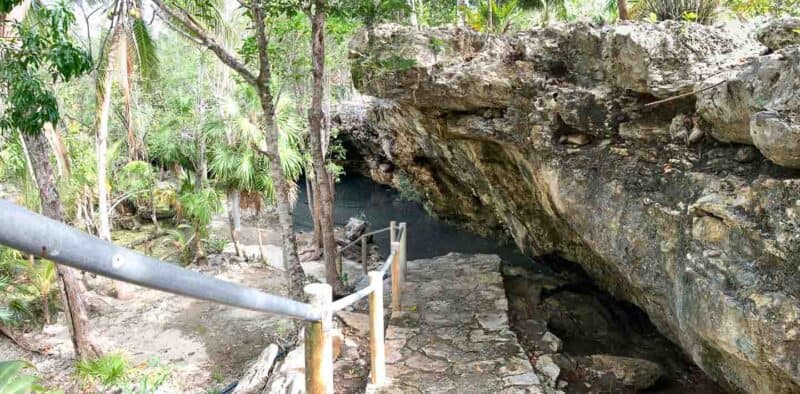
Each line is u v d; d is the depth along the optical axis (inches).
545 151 232.1
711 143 169.6
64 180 431.8
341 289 311.9
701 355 173.0
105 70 339.0
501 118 259.0
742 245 137.3
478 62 246.7
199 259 522.9
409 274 309.0
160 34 637.3
